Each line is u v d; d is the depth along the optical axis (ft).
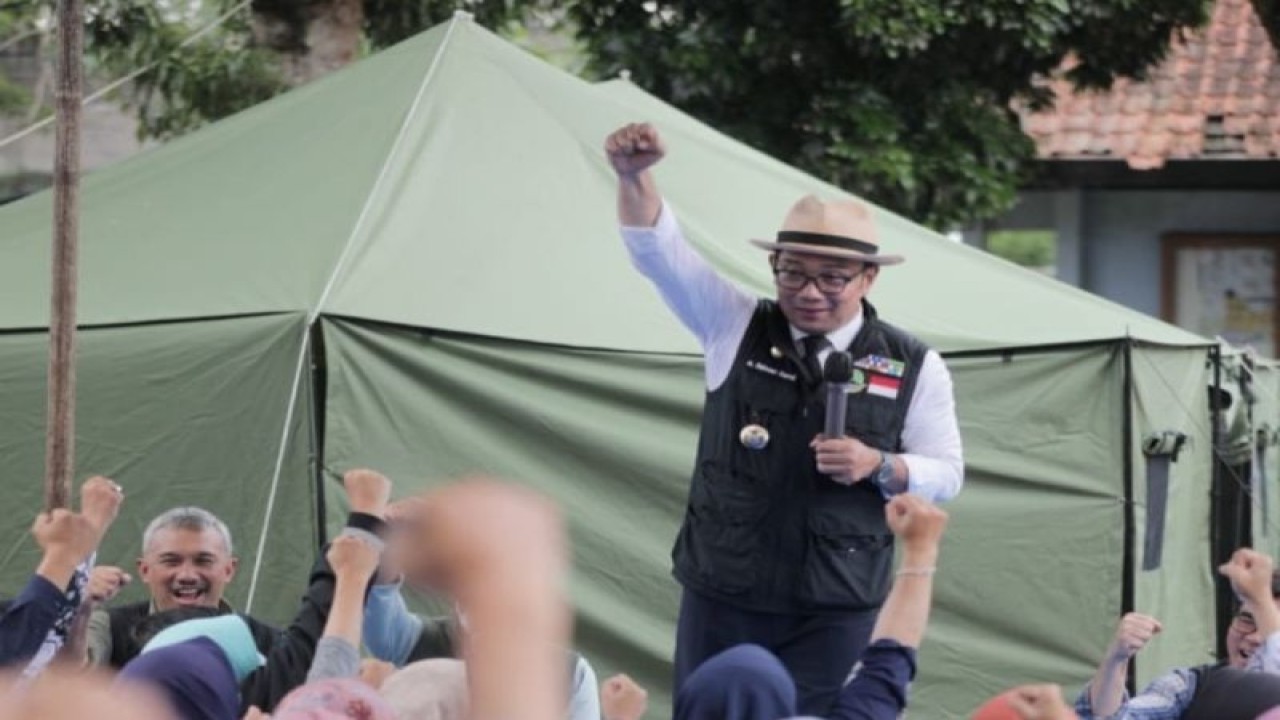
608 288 34.01
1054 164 77.82
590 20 62.13
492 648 8.59
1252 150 75.56
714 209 37.24
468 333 31.89
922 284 37.22
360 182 34.50
